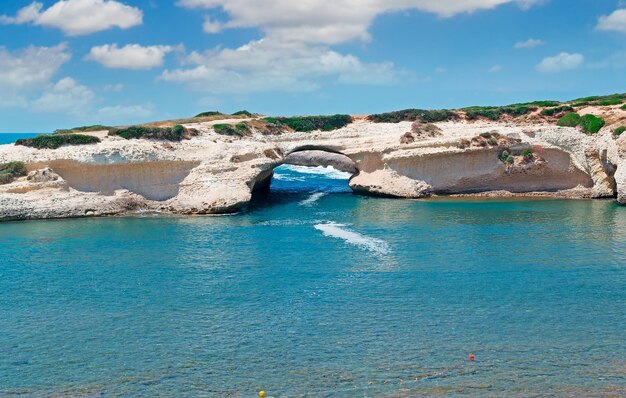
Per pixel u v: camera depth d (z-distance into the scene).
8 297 25.48
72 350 20.08
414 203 50.69
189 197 46.91
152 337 21.14
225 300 24.92
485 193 55.34
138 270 29.52
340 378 17.92
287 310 23.66
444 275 28.09
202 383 17.77
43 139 47.69
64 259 31.67
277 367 18.72
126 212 45.78
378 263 30.39
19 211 42.62
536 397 16.64
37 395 17.08
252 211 47.25
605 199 52.03
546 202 50.50
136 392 17.27
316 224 41.12
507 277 27.67
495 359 19.02
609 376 17.77
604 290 25.59
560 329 21.36
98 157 46.19
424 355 19.38
